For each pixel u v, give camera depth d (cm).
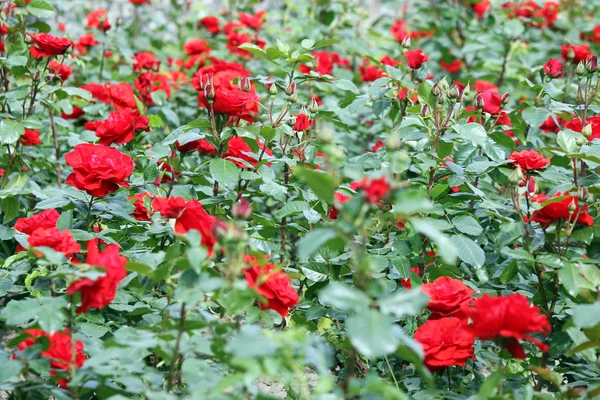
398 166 237
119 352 239
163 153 384
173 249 232
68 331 259
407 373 333
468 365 341
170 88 595
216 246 232
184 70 703
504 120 439
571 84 587
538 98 432
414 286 333
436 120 354
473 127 347
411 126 370
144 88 546
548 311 324
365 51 696
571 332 279
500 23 745
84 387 249
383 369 345
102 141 377
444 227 327
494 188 421
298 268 372
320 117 473
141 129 429
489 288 367
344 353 361
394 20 845
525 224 320
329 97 568
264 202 506
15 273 345
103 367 235
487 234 380
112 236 366
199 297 224
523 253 299
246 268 243
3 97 436
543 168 367
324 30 729
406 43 425
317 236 204
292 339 203
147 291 342
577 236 317
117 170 322
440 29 753
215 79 436
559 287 330
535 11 757
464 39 764
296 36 741
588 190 328
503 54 710
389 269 366
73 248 277
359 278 215
